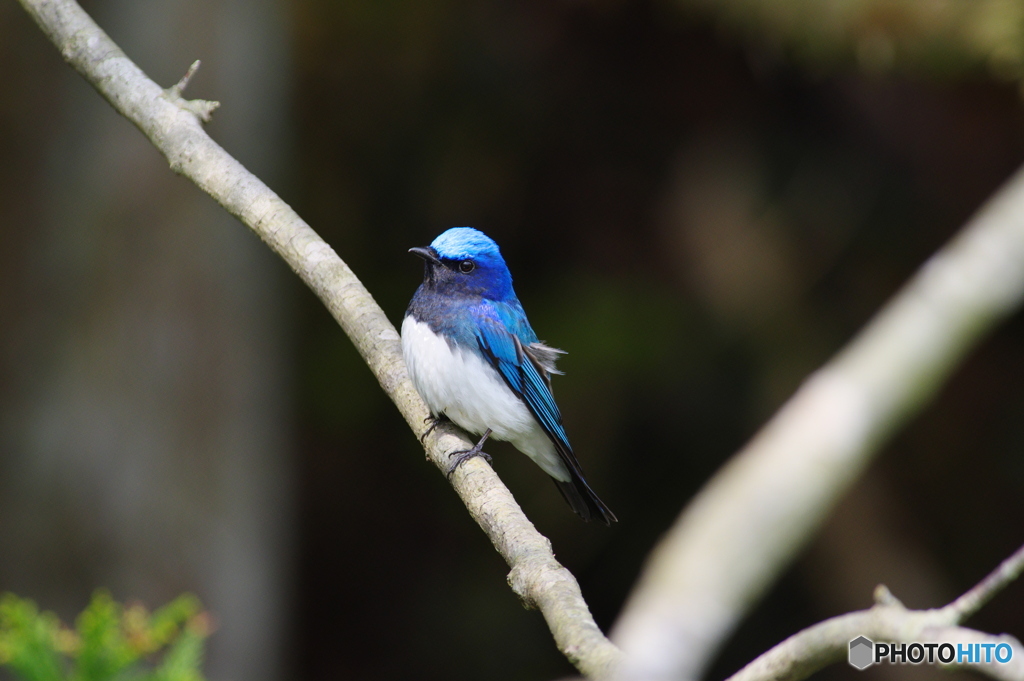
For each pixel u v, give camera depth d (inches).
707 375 629.6
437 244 281.7
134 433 406.9
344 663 655.8
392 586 666.2
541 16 618.8
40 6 249.1
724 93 624.7
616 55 626.8
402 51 625.9
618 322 627.8
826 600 604.7
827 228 624.7
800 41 482.9
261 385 457.7
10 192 406.9
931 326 126.6
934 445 657.6
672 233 627.5
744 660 645.9
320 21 605.6
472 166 649.0
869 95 591.8
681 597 95.1
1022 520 655.8
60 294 406.6
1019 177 142.0
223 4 432.1
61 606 393.1
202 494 419.8
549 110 644.1
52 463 398.6
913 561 593.9
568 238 652.1
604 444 637.3
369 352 242.1
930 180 618.2
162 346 413.7
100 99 414.6
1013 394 657.0
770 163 630.5
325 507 660.7
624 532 646.5
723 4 495.2
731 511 102.3
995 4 434.3
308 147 635.5
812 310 622.8
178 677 187.2
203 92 429.1
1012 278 128.2
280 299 502.0
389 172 650.2
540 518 635.5
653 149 647.1
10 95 407.2
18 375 400.5
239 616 429.7
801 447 111.4
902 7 441.4
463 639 652.1
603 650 146.6
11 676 204.7
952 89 565.3
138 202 412.8
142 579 402.6
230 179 236.7
